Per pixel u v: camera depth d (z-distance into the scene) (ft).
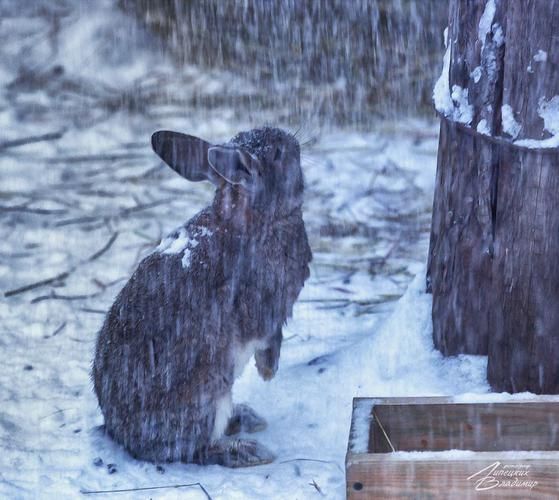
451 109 29.50
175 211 51.72
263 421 31.09
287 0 67.41
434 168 55.62
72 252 47.50
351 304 41.60
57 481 28.27
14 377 35.99
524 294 28.78
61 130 62.03
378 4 66.44
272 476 28.30
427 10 66.13
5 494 27.58
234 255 28.76
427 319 32.81
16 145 60.03
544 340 28.84
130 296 29.27
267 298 29.32
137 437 29.12
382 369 32.58
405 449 27.32
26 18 73.05
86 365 36.99
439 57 65.57
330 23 67.10
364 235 48.44
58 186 54.95
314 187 53.31
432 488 24.06
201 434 28.86
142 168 57.11
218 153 28.53
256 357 30.68
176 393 28.35
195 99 65.00
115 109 64.54
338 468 28.68
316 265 45.47
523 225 28.40
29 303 42.52
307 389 32.91
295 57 67.46
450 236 30.86
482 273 30.37
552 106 27.25
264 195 29.19
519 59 27.32
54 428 31.91
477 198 29.76
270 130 31.01
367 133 60.13
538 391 29.27
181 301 28.40
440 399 27.12
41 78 68.13
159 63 69.62
